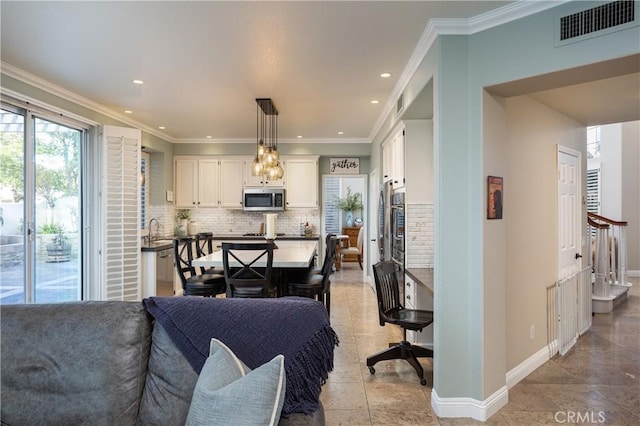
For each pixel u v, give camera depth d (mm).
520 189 3105
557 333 3553
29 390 1466
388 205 4727
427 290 2945
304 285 3621
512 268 2977
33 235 3627
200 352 1510
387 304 3182
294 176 6734
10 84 3289
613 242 5676
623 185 7473
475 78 2459
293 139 6691
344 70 3328
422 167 3908
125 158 4531
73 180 4277
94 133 4469
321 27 2561
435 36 2539
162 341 1575
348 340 3867
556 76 2232
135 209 4629
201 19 2461
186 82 3664
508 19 2314
